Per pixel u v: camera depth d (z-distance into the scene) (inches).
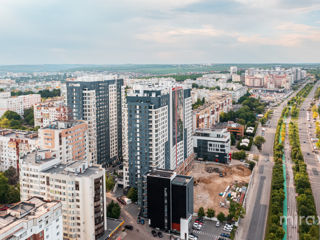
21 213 7805.1
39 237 7746.1
